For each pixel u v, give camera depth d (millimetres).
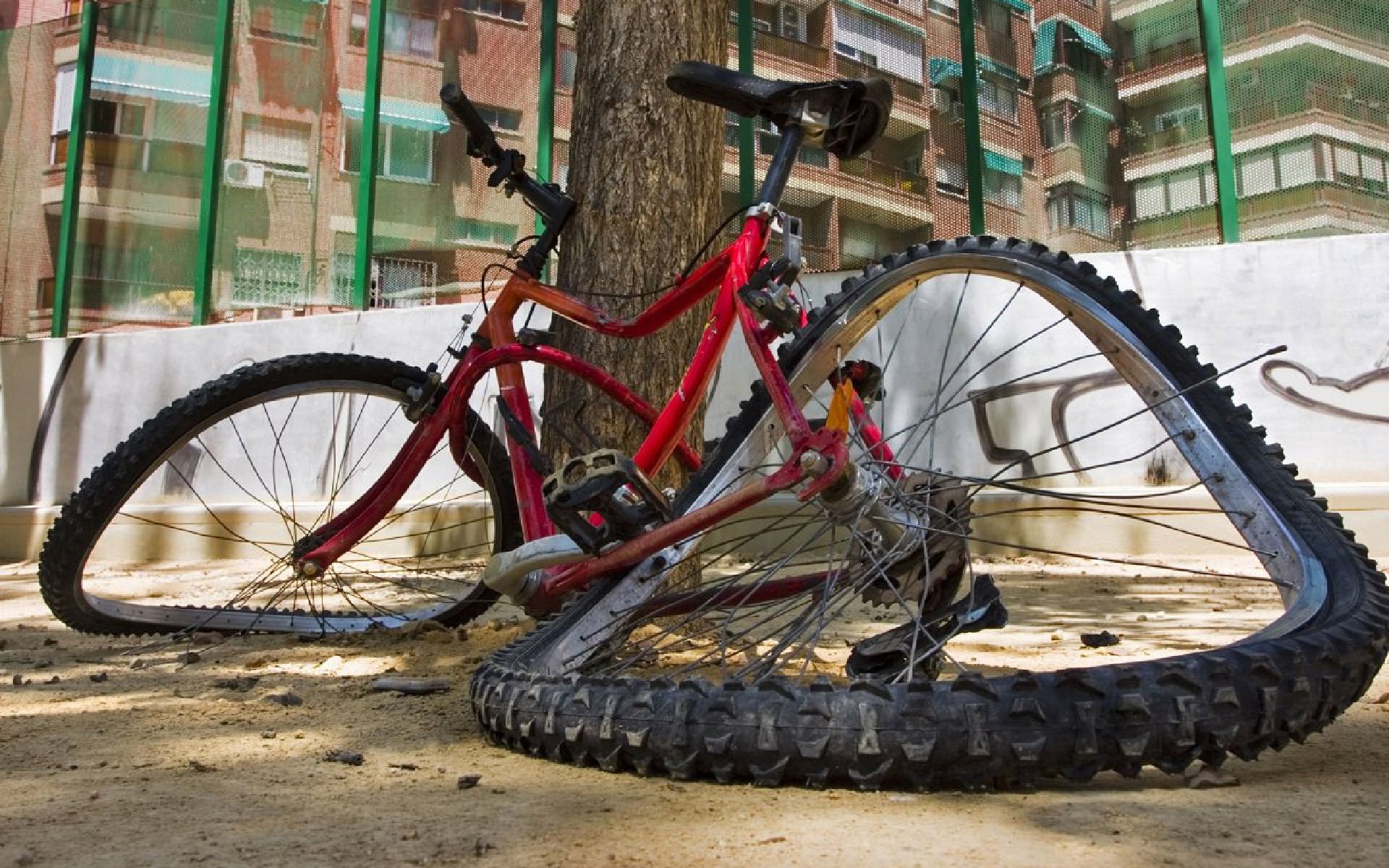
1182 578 5516
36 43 9219
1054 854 1278
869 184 7582
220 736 2135
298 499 7438
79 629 3383
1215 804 1490
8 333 8969
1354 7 7391
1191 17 7508
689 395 2301
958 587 2096
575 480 2023
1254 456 2096
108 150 8953
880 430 2541
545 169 8234
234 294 8547
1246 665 1502
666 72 3539
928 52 7762
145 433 3195
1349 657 1584
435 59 8500
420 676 2855
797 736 1553
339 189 8547
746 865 1265
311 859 1325
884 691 1544
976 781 1491
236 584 5844
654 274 3430
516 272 2916
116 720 2291
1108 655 3047
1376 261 6500
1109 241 7582
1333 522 1974
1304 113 7273
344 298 8445
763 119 2365
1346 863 1234
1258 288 6633
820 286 7012
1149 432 6520
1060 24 7750
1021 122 7711
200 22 8828
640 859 1297
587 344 3385
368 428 7285
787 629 2117
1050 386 6668
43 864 1315
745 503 2023
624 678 1809
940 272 2629
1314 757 1786
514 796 1611
